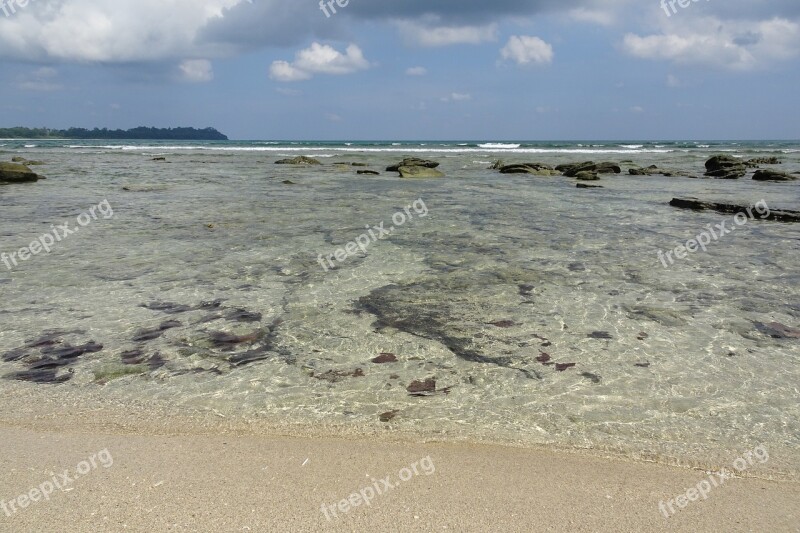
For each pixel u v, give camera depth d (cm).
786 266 1102
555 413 541
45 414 530
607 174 3569
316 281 990
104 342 707
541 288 953
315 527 364
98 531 358
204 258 1149
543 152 6744
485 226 1556
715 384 603
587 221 1645
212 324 774
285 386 598
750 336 739
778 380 612
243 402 561
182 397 570
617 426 517
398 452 469
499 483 423
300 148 8344
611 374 627
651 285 970
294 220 1641
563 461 458
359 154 6194
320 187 2652
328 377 620
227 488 409
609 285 970
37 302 858
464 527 367
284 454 463
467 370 639
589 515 384
